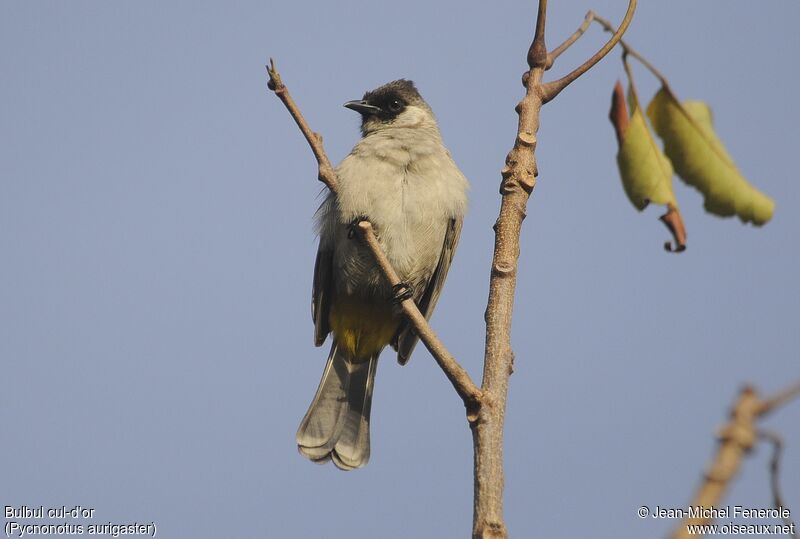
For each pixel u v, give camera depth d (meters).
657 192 6.70
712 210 6.86
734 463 3.34
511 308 6.91
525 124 7.38
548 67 7.59
